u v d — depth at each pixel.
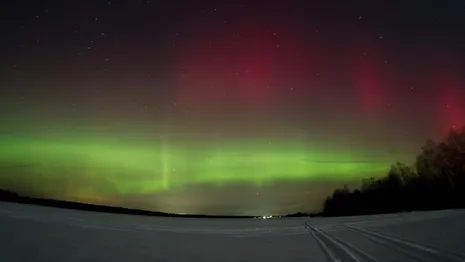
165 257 5.21
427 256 4.91
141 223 7.98
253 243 6.07
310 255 5.20
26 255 5.21
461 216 8.00
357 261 4.79
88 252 5.43
